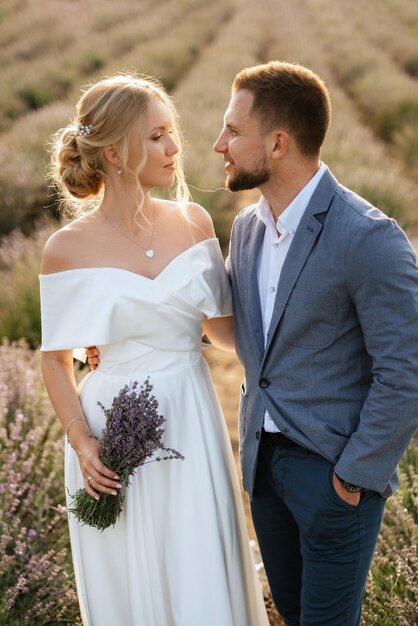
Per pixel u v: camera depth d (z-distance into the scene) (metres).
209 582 2.18
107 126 2.11
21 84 13.15
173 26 20.77
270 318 2.08
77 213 2.51
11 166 8.09
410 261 1.85
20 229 7.29
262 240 2.15
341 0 26.14
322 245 1.92
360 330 1.97
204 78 13.59
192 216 2.35
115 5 23.38
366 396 2.01
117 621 2.28
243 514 2.39
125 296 2.14
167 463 2.19
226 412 4.64
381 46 18.20
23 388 3.68
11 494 2.88
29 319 5.13
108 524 2.10
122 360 2.20
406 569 2.49
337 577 2.06
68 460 2.29
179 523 2.18
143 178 2.17
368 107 12.71
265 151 1.99
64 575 2.68
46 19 20.64
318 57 16.30
